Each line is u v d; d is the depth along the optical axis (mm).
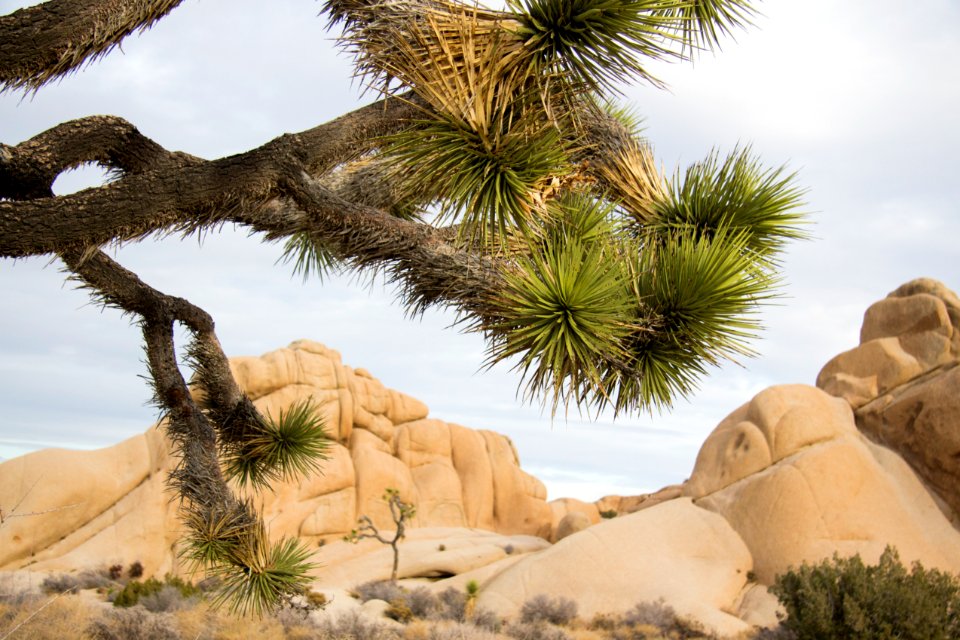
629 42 3643
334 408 38969
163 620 12422
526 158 3654
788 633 17078
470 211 3605
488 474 44938
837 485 32000
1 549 27438
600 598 28156
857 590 16391
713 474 35156
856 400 37625
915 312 38219
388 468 39688
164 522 29672
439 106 3572
